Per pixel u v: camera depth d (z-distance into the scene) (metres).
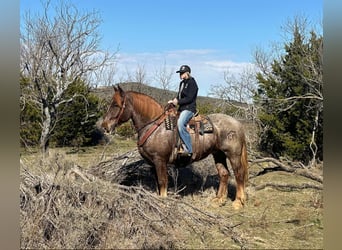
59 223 5.27
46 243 5.15
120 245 5.12
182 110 7.20
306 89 14.54
